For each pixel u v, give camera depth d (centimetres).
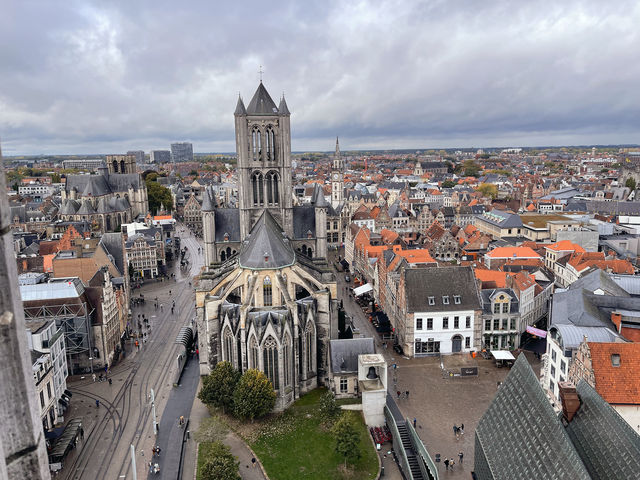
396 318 11781
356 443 7444
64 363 9119
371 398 8356
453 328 10850
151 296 15975
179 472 7169
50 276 13650
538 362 10475
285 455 7519
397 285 11581
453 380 9781
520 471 4962
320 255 13725
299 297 11125
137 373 10300
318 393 9294
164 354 11256
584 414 5250
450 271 11125
